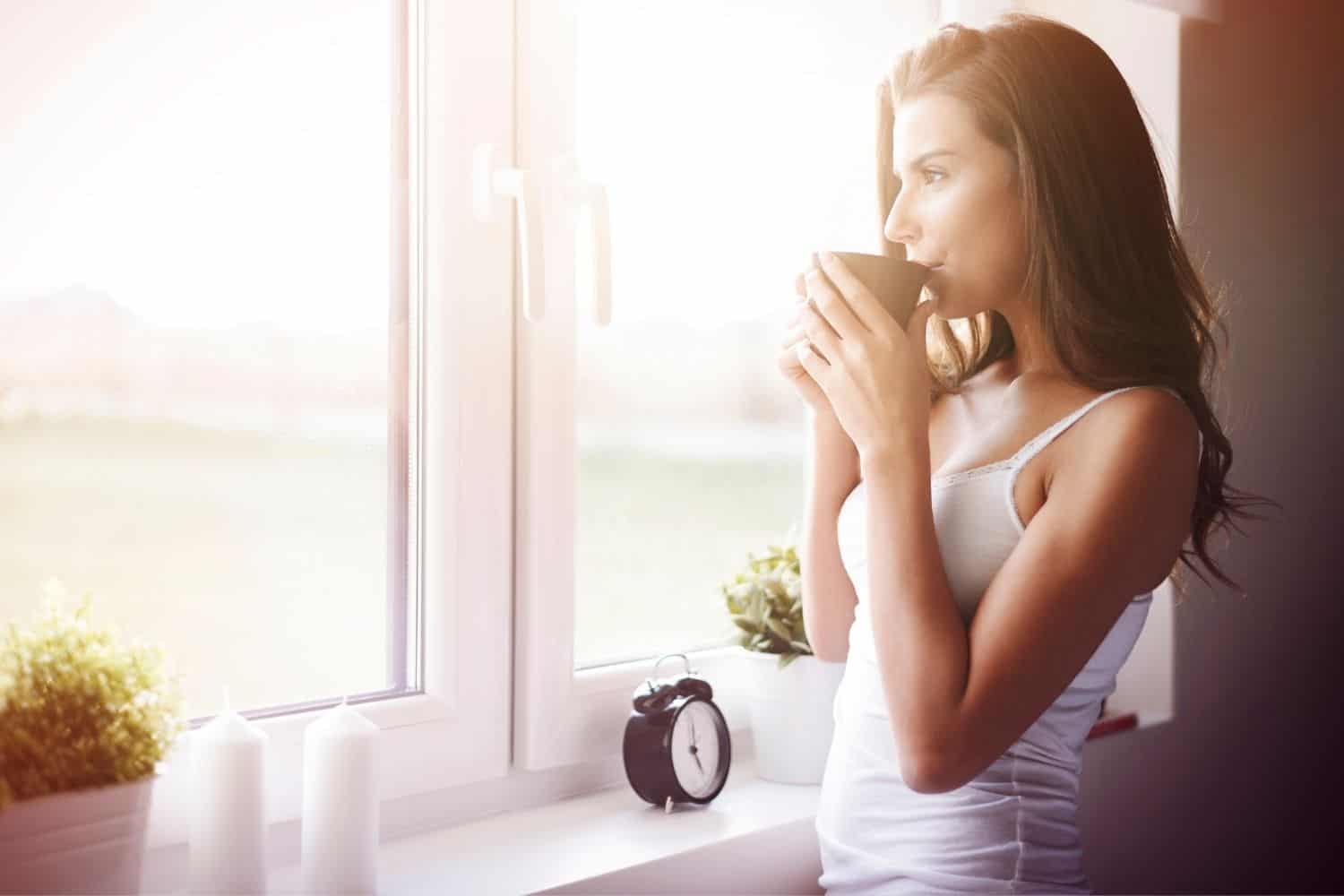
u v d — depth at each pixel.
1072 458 1.00
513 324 1.20
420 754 1.13
